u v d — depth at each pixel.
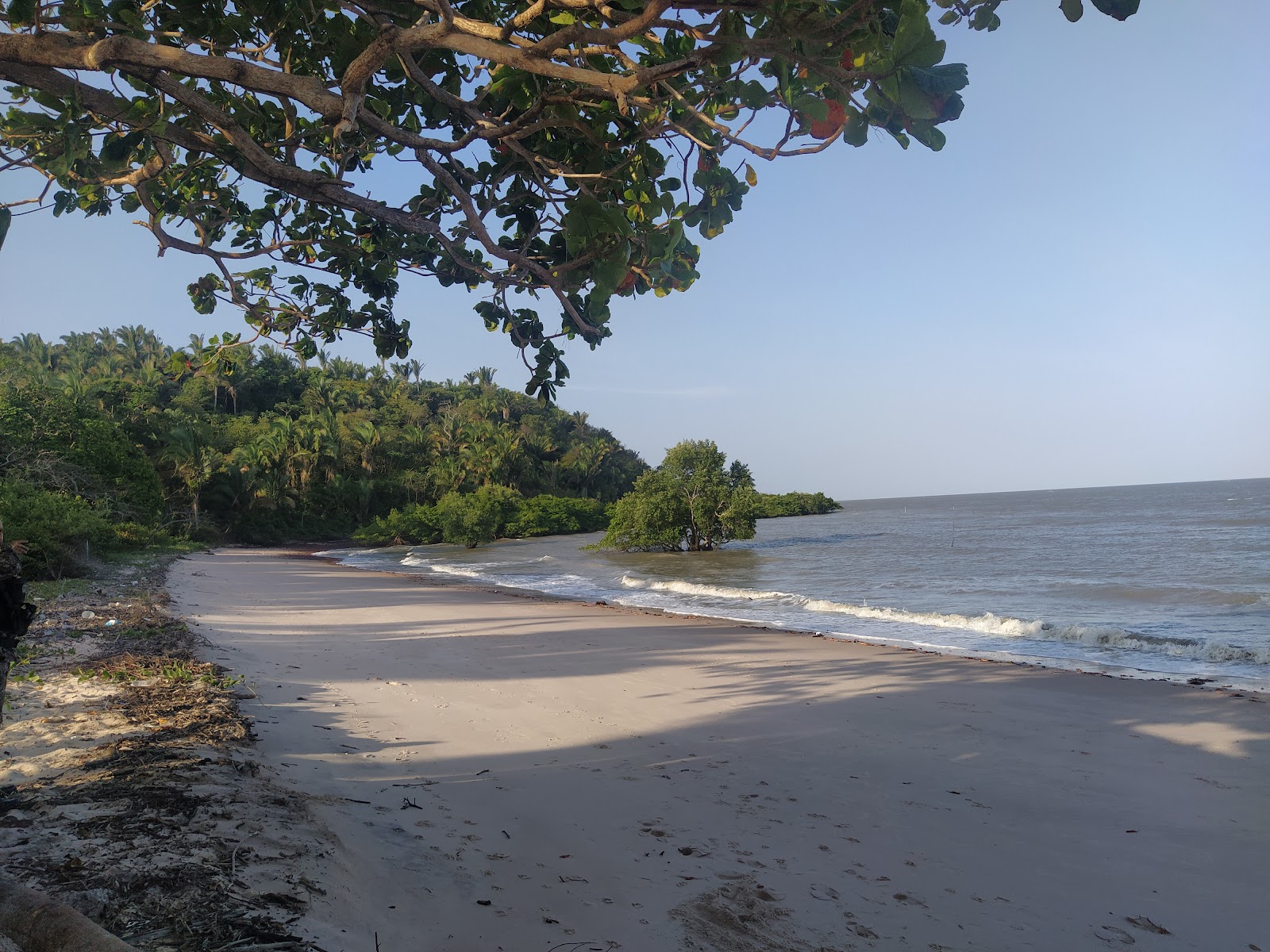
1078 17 2.19
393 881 3.38
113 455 39.12
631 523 44.69
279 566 36.41
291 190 3.26
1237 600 18.62
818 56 2.41
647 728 7.07
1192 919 3.75
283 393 97.38
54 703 6.14
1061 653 12.40
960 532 59.16
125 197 4.38
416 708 7.39
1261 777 5.91
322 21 3.32
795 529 72.00
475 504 68.94
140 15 2.90
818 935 3.38
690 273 3.41
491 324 3.83
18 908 1.99
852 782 5.72
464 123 3.65
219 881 2.91
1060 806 5.30
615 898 3.53
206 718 5.72
